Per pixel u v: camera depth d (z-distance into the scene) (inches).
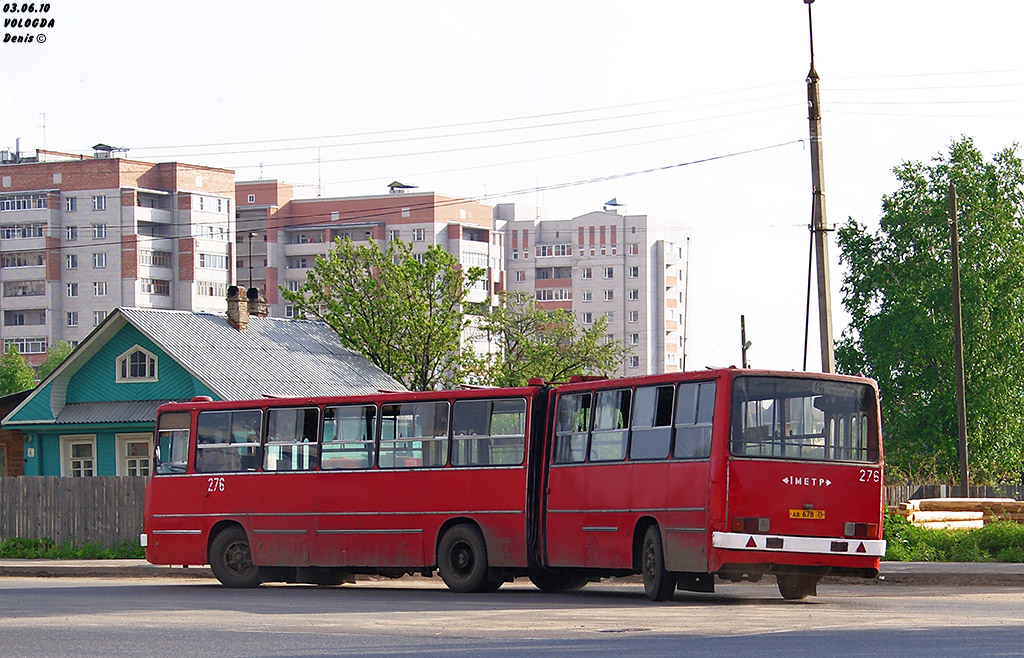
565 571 912.3
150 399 1657.2
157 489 1071.0
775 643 553.0
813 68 1168.8
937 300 2391.7
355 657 531.5
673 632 604.1
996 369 2359.7
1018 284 2422.5
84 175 5359.3
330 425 997.2
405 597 880.9
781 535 779.4
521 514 902.4
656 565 812.0
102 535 1412.4
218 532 1043.3
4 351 5383.9
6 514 1455.5
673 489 804.6
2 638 625.3
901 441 2367.1
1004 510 1521.9
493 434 922.7
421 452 951.0
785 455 789.2
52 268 5344.5
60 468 1694.1
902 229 2493.8
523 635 601.9
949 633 582.6
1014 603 772.6
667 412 821.2
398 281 2086.6
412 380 2107.5
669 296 6230.3
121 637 620.4
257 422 1032.8
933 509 1530.5
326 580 1072.2
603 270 6186.0
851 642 551.5
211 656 543.5
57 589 999.6
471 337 2199.8
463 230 5861.2
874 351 2431.1
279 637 608.4
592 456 869.2
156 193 5433.1
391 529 955.3
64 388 1695.4
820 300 1135.6
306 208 5920.3
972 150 2524.6
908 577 974.4
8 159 5654.5
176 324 1713.8
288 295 2126.0
